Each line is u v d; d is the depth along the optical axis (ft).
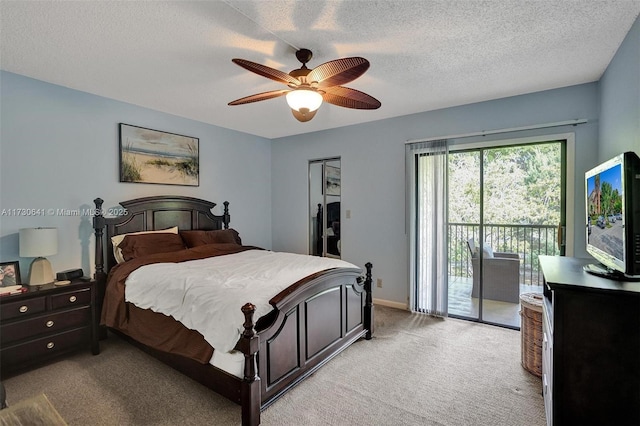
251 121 13.71
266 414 6.35
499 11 5.90
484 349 9.18
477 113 11.23
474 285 11.96
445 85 9.61
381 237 13.56
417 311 12.53
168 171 12.49
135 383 7.52
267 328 6.36
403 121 12.84
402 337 10.08
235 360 6.11
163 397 6.95
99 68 8.38
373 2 5.59
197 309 6.70
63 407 6.60
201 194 13.78
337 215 15.05
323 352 8.00
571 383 4.70
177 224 12.57
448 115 11.80
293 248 16.53
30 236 8.36
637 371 4.43
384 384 7.39
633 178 4.71
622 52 7.00
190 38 6.83
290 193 16.58
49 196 9.45
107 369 8.20
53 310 8.38
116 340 10.09
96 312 9.19
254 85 9.59
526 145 10.75
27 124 9.01
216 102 11.17
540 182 10.58
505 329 10.71
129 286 8.61
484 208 11.64
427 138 12.24
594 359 4.59
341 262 9.98
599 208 6.05
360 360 8.56
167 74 8.77
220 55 7.61
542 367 7.13
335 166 15.06
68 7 5.69
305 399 6.84
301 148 16.08
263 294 6.76
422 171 12.32
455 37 6.83
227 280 7.60
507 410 6.44
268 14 5.95
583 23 6.31
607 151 8.27
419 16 6.04
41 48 7.27
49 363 8.47
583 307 4.62
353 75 6.30
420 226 12.41
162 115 12.31
